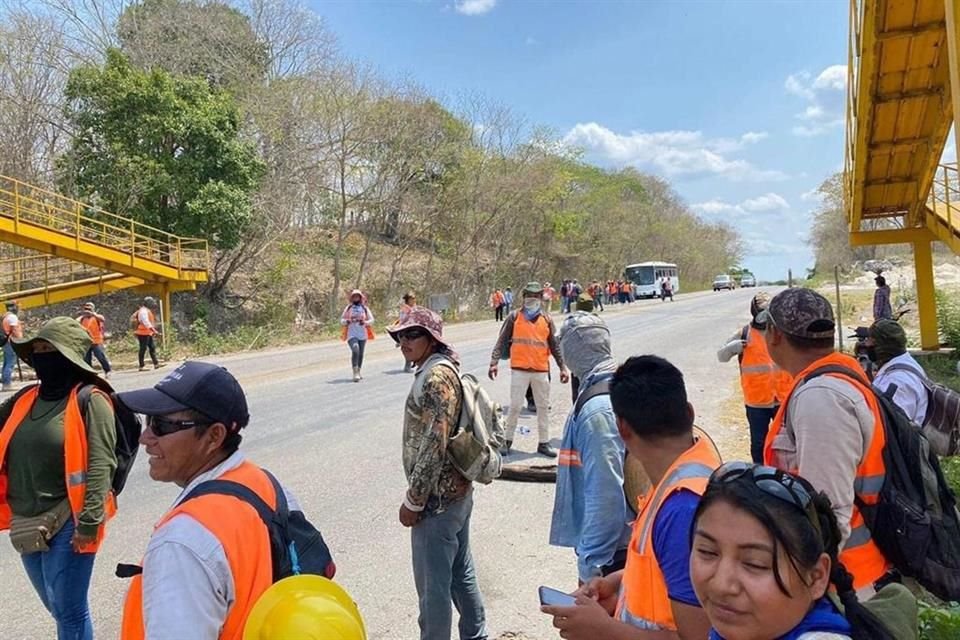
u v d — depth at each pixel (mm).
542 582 4871
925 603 3189
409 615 4363
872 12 9469
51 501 3148
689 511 1806
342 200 35438
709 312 34469
